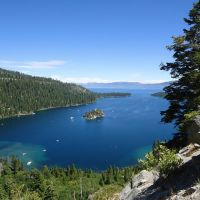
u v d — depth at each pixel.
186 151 19.59
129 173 99.69
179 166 16.62
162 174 16.83
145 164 22.17
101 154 164.62
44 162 153.75
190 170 15.30
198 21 25.73
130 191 19.36
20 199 58.53
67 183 114.56
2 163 139.62
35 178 100.56
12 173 127.50
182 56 26.52
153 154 23.17
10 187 79.19
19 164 134.25
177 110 28.03
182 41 26.31
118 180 105.94
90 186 107.12
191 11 26.28
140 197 16.61
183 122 23.45
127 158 155.75
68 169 128.25
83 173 128.12
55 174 126.12
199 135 15.17
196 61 24.48
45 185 98.44
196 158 16.02
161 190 15.34
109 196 23.81
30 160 156.75
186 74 26.08
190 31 26.34
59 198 94.94
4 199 68.50
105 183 106.56
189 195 12.10
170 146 26.89
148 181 18.88
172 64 27.62
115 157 158.38
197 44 26.36
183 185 13.98
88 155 163.75
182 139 26.41
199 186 12.20
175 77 27.64
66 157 161.38
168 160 16.80
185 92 27.47
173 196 13.20
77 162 152.75
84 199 89.62
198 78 25.11
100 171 138.62
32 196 56.66
